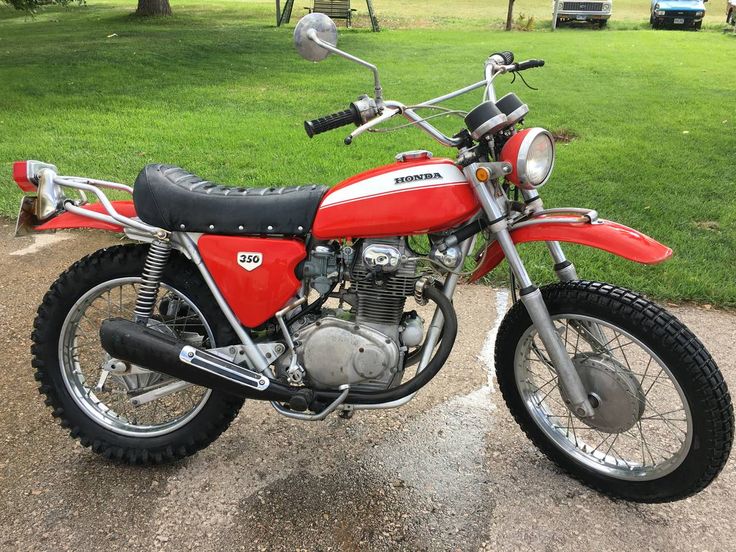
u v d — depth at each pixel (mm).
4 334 3693
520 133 2234
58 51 13102
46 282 4336
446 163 2344
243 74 11531
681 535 2408
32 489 2592
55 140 7191
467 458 2809
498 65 2596
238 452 2830
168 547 2332
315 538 2379
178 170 2623
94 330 3564
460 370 3434
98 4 25828
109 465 2742
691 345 2242
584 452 2660
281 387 2482
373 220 2314
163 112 8711
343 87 10500
